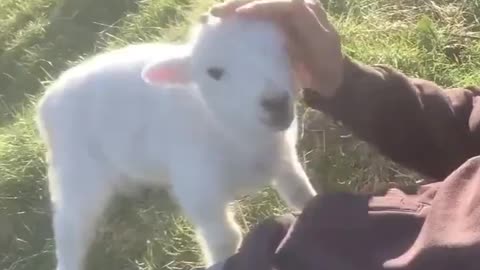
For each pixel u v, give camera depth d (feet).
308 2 2.63
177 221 4.29
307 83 2.74
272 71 2.60
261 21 2.66
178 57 2.88
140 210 4.41
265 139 2.97
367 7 5.05
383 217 2.13
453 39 4.75
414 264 1.97
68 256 3.80
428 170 2.89
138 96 3.27
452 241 1.94
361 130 2.82
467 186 2.10
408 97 2.79
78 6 6.15
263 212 4.10
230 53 2.66
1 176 4.85
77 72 3.57
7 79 5.98
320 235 2.14
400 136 2.82
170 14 5.49
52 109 3.57
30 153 4.91
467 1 4.91
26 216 4.71
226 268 2.24
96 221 3.80
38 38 6.13
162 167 3.34
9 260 4.58
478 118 2.77
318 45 2.58
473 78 4.44
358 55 4.62
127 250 4.31
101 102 3.39
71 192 3.63
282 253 2.16
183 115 3.08
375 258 2.06
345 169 4.15
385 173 4.07
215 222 3.15
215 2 3.60
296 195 3.34
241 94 2.66
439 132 2.81
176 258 4.18
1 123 5.57
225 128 2.93
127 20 5.73
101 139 3.47
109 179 3.66
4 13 6.54
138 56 3.36
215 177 3.08
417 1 5.02
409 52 4.64
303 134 4.27
